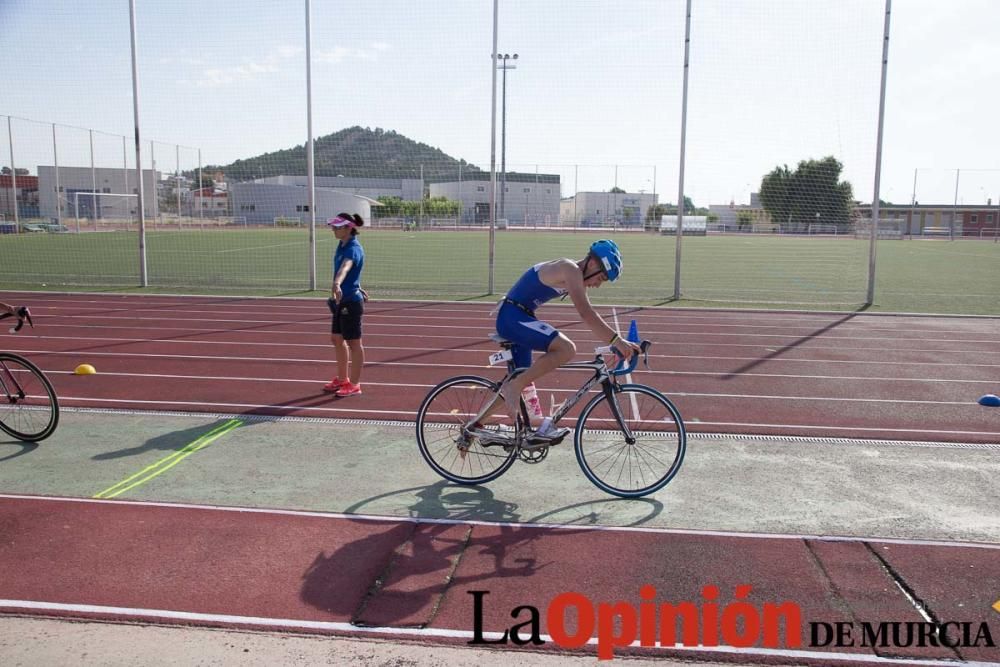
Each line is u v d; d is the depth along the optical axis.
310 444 6.05
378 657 3.18
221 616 3.46
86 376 8.56
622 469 5.44
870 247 16.55
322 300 16.03
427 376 8.83
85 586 3.72
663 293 18.25
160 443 6.02
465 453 5.20
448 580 3.84
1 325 12.51
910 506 4.84
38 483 5.09
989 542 4.29
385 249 33.44
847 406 7.58
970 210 64.44
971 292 19.19
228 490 5.01
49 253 28.95
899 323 13.72
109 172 43.44
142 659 3.15
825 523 4.55
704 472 5.46
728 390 8.28
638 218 47.91
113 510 4.64
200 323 12.84
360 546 4.20
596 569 3.96
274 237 40.81
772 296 17.97
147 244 34.72
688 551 4.17
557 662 3.17
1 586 3.72
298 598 3.63
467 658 3.19
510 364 5.12
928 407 7.56
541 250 33.06
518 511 4.73
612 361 5.41
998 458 5.86
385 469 5.48
